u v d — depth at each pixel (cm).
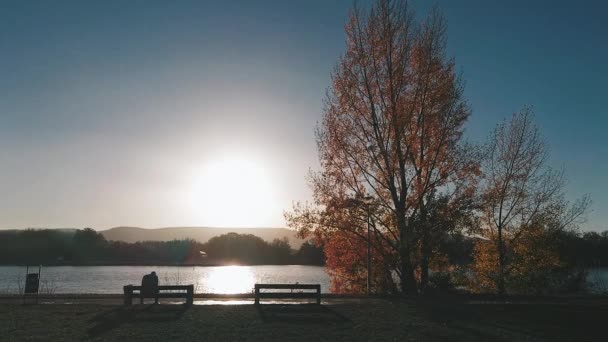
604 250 4991
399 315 2223
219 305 2438
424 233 3030
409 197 3194
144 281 2473
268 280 6681
